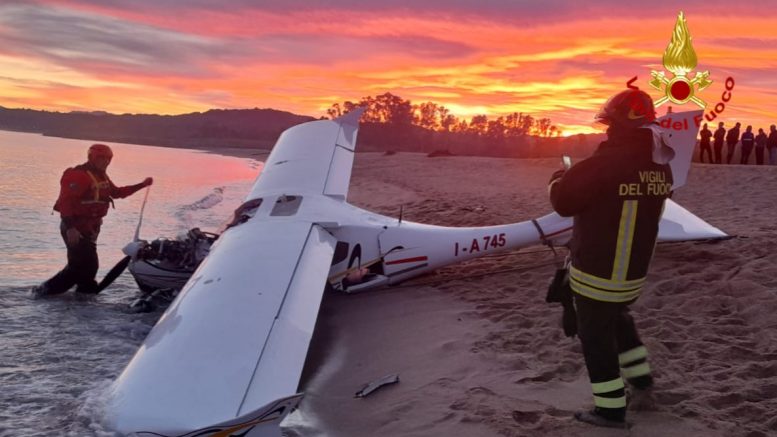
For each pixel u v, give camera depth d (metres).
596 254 4.03
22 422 4.61
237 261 5.91
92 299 8.19
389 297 7.80
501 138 195.00
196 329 4.47
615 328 4.34
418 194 20.72
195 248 7.76
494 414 4.37
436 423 4.37
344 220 7.72
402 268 7.77
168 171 37.22
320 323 7.02
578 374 5.09
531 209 15.23
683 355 5.19
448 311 7.05
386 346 6.16
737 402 4.33
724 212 12.09
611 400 4.06
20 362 5.91
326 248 6.79
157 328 4.72
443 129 194.75
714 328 5.71
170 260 7.77
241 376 3.89
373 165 40.25
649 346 5.30
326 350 6.17
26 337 6.59
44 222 14.05
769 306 6.02
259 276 5.52
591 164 4.00
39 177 25.58
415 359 5.73
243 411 3.58
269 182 9.32
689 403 4.34
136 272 7.77
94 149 8.19
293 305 5.06
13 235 12.23
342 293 8.07
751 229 9.87
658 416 4.21
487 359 5.51
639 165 3.99
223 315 4.67
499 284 8.01
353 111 13.32
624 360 4.52
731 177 16.44
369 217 8.02
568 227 7.97
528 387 4.87
